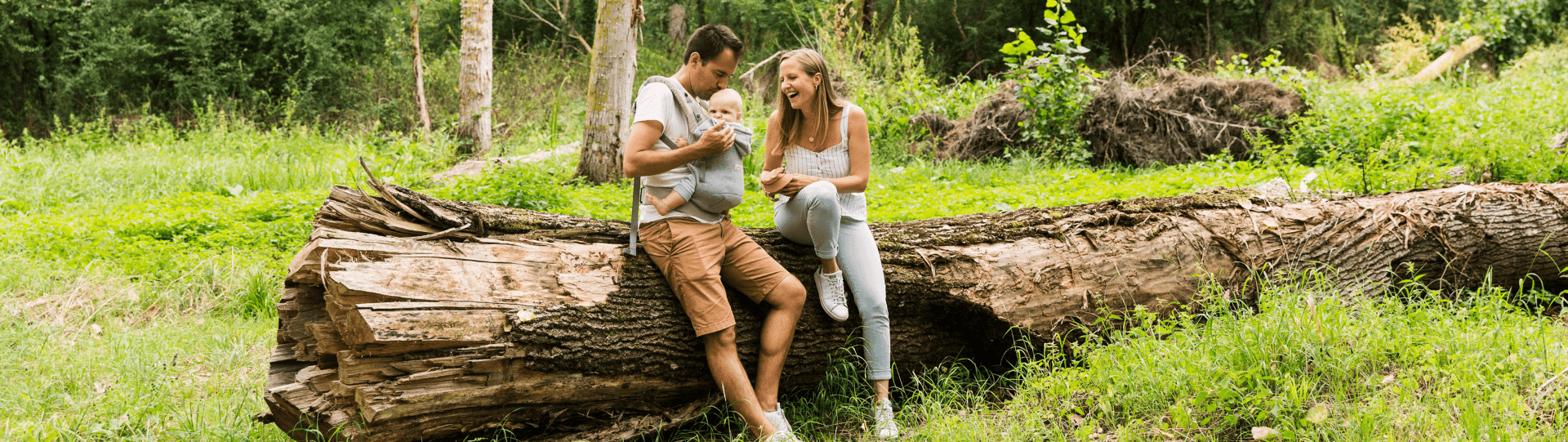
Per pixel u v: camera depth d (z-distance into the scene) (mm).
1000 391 3857
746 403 3189
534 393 2996
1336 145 8977
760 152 10312
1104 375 3400
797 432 3494
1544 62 15836
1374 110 9445
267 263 5660
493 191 6977
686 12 23641
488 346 2883
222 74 17062
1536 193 4766
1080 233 4062
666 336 3270
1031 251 3932
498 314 2947
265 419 3100
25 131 14477
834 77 13016
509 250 3164
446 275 2959
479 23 12414
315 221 3111
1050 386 3471
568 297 3111
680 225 3172
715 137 2949
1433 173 5500
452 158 12039
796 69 3395
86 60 16891
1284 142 9539
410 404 2771
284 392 2873
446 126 13016
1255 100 10312
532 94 16578
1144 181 8055
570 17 22734
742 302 3436
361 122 16641
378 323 2701
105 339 4512
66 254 5863
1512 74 15172
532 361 2967
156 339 4473
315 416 2846
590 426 3240
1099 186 7480
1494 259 4566
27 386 3771
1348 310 3762
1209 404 3127
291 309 3082
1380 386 3174
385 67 17875
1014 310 3785
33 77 17641
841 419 3641
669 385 3322
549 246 3266
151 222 6578
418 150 11680
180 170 9922
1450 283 4508
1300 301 3729
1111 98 10375
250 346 4488
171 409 3525
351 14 18594
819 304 3600
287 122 15695
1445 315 3744
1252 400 3057
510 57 19062
